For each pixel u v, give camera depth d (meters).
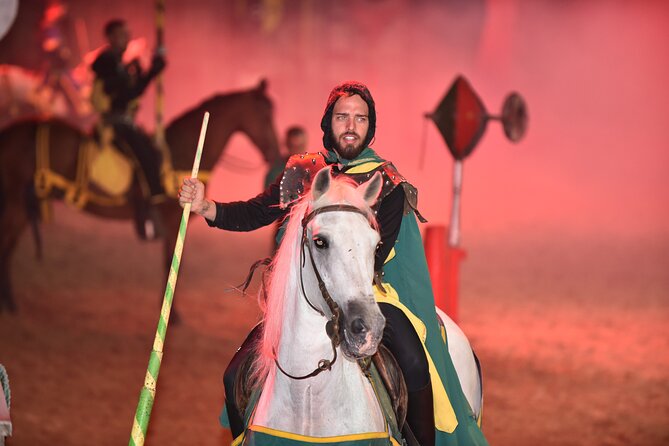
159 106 18.89
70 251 25.28
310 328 5.88
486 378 15.18
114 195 18.55
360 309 5.41
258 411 6.16
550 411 13.62
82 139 18.58
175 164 18.77
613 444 12.36
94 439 12.01
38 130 18.44
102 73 18.45
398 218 6.24
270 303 6.06
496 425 12.96
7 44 39.25
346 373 6.02
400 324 6.32
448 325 7.38
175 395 13.98
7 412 5.51
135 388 14.28
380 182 5.79
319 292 5.71
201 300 20.69
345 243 5.50
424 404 6.33
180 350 16.59
